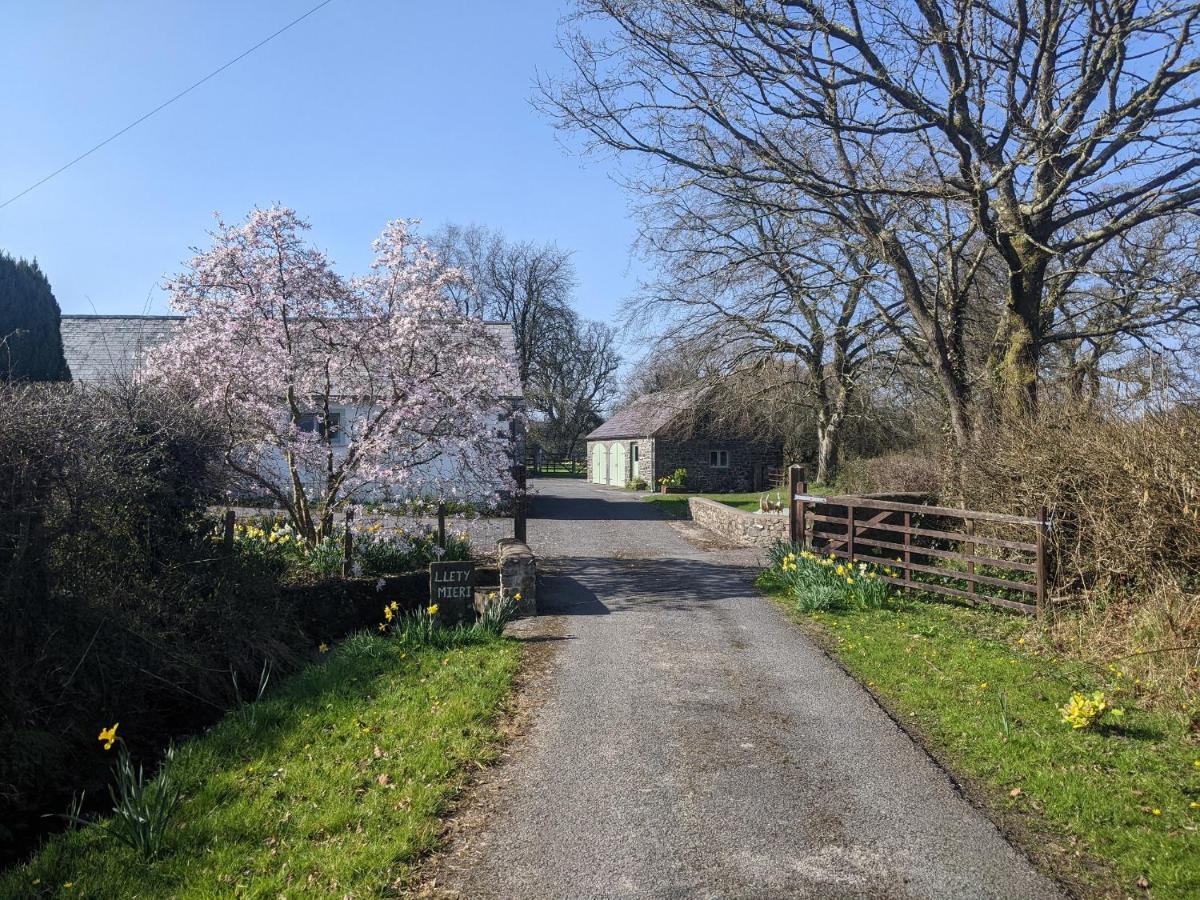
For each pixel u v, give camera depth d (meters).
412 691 7.13
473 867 4.27
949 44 11.45
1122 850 4.27
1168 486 8.17
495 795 5.13
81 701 6.43
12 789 5.42
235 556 8.95
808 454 36.47
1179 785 4.96
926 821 4.69
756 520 17.53
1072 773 5.16
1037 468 10.23
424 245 12.91
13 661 6.02
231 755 5.86
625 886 4.06
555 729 6.25
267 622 8.65
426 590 11.13
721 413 27.55
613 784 5.25
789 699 6.89
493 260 48.88
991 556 11.43
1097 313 15.80
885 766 5.46
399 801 5.01
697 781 5.27
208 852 4.46
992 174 13.45
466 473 12.60
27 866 4.47
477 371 12.63
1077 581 9.10
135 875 4.28
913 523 13.41
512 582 10.35
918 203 15.23
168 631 7.44
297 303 11.66
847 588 10.94
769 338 25.92
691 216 18.94
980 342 17.56
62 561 6.97
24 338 14.66
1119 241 15.05
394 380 11.80
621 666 7.95
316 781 5.30
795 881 4.07
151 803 4.96
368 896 3.97
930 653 8.11
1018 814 4.77
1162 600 7.57
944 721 6.25
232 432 10.70
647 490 39.28
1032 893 3.94
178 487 8.16
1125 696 6.68
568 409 56.56
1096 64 11.65
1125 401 10.30
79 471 6.68
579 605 10.96
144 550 7.68
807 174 13.06
